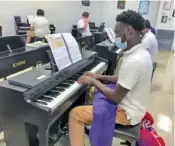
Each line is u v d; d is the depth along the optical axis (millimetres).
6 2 4504
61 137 1938
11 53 1977
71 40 1718
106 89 1369
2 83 1293
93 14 7859
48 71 1500
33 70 1531
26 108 1240
